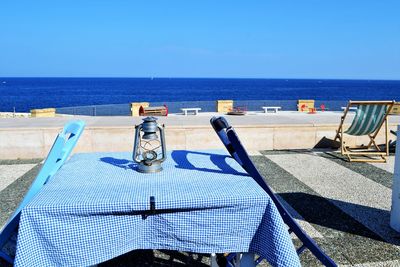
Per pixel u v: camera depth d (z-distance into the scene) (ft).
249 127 27.61
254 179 9.04
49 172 9.33
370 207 16.20
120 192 7.93
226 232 7.90
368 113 23.94
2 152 25.66
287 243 7.55
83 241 7.47
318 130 28.35
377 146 25.88
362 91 435.53
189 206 7.58
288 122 30.94
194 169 9.85
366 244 12.64
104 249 7.64
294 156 25.96
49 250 7.38
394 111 38.63
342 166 23.26
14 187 19.21
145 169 9.45
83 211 7.27
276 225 7.63
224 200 7.64
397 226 13.61
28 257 7.18
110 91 435.94
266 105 57.41
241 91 436.76
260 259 9.37
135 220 7.77
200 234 7.89
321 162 24.27
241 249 8.05
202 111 56.85
